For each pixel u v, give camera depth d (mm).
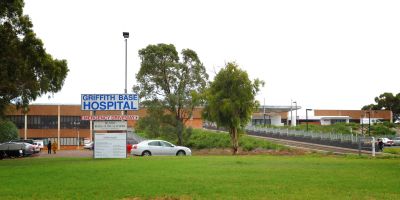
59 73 34500
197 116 91000
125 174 18547
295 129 76938
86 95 33000
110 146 31562
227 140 57719
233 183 15547
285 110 115500
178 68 56500
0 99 32531
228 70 43250
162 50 56688
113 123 31688
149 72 57406
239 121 42531
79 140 80812
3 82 29953
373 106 125438
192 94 55344
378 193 13375
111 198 12773
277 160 27172
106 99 33062
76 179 16938
